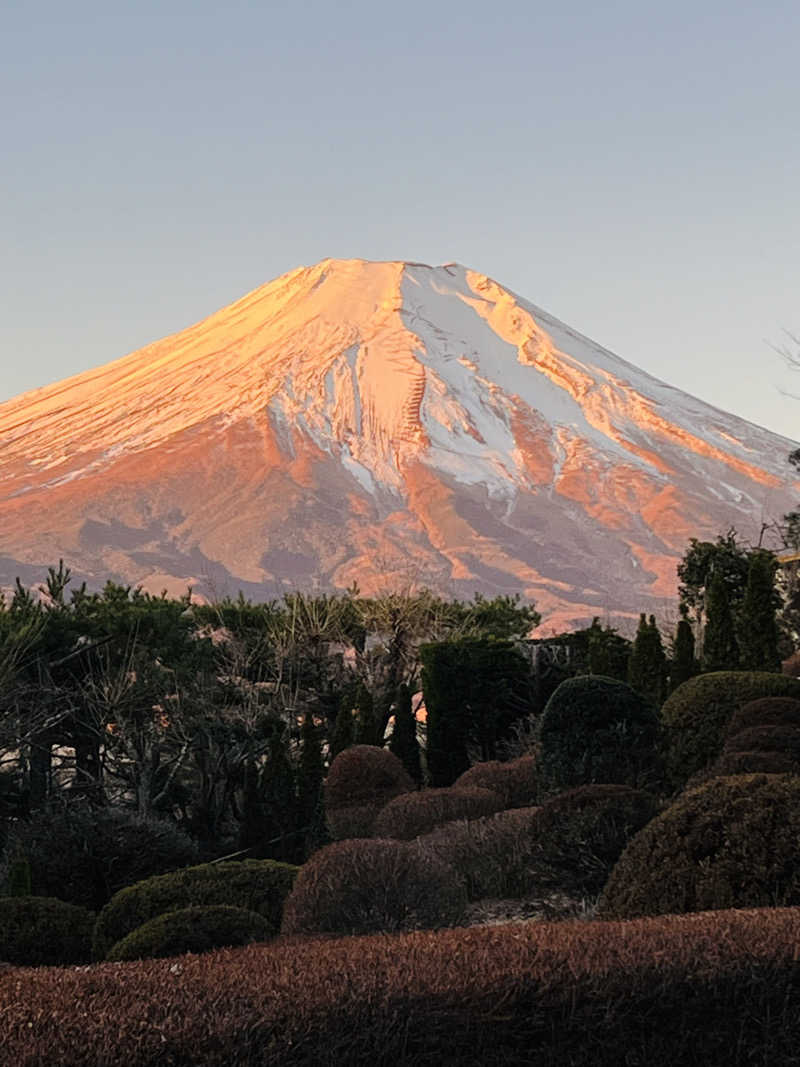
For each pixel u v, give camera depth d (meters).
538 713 29.62
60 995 6.02
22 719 28.31
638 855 8.91
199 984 6.05
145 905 12.83
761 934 6.38
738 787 8.77
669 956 6.18
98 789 30.25
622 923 6.78
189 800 31.83
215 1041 5.62
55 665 30.31
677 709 16.95
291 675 35.28
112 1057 5.53
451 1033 5.86
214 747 30.92
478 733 29.16
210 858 25.83
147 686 30.62
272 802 25.48
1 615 28.66
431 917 10.59
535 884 13.38
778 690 16.66
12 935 13.41
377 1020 5.80
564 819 12.95
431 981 5.95
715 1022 6.11
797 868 8.23
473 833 14.34
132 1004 5.86
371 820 20.56
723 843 8.51
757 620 24.52
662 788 16.20
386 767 21.50
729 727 15.95
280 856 25.19
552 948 6.30
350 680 35.88
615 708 16.12
